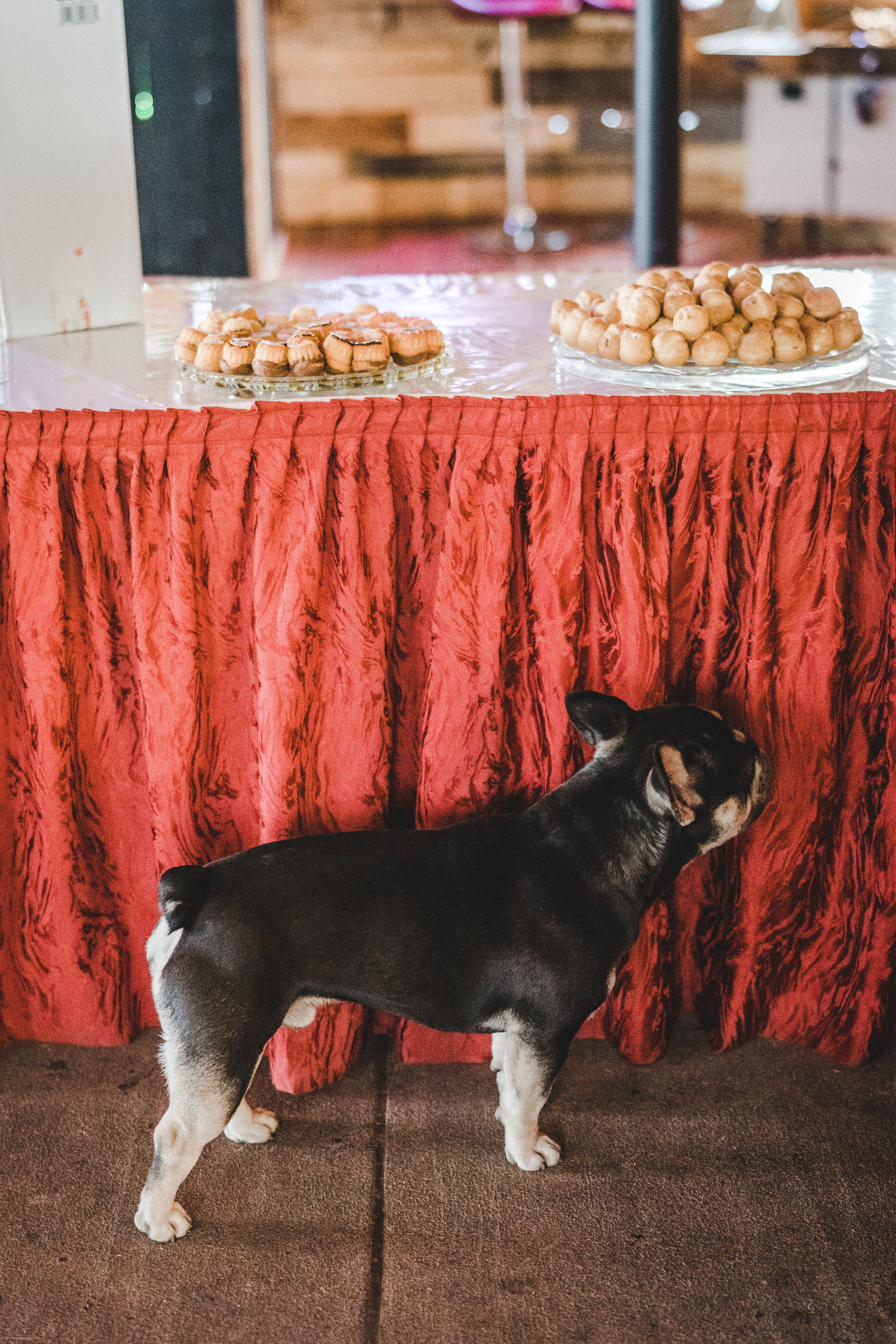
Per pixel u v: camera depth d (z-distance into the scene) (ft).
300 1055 5.16
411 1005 4.47
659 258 10.54
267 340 5.02
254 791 5.14
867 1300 4.34
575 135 20.86
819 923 5.28
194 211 13.70
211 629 4.81
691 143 20.45
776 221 17.69
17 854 5.21
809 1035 5.47
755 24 20.04
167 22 12.79
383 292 7.04
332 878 4.34
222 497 4.58
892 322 5.98
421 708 5.07
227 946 4.17
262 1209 4.74
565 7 16.85
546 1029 4.49
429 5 20.10
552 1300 4.35
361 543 4.60
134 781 5.16
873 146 16.70
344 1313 4.32
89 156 5.97
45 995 5.43
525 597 4.75
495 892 4.41
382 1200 4.77
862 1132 5.06
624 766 4.46
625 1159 4.94
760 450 4.48
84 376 5.31
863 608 4.79
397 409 4.45
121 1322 4.30
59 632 4.79
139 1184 4.85
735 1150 4.98
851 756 5.05
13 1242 4.60
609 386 4.84
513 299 6.77
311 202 21.17
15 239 5.91
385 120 20.74
